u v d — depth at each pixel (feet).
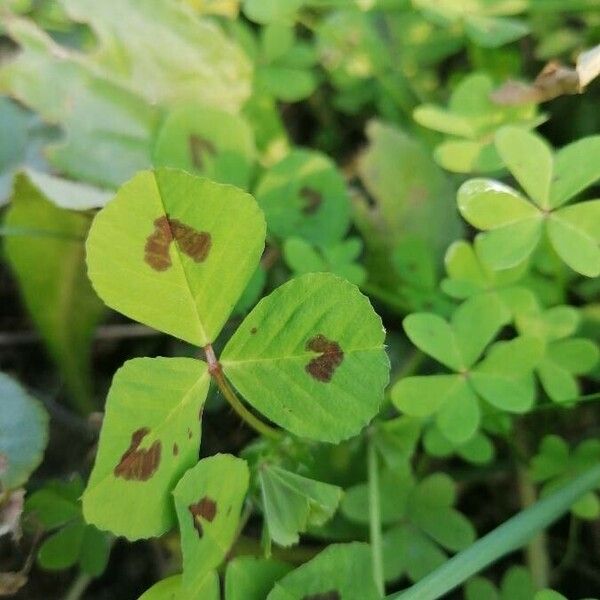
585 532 0.42
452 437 0.34
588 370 0.37
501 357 0.35
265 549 0.30
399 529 0.37
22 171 0.39
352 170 0.50
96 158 0.43
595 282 0.43
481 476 0.43
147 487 0.26
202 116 0.41
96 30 0.44
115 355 0.49
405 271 0.43
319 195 0.42
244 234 0.26
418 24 0.50
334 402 0.27
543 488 0.38
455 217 0.44
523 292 0.38
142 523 0.26
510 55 0.49
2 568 0.37
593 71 0.38
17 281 0.45
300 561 0.39
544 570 0.40
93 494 0.25
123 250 0.26
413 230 0.45
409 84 0.51
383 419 0.40
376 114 0.53
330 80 0.53
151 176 0.25
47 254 0.43
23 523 0.34
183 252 0.26
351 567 0.30
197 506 0.27
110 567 0.43
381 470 0.38
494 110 0.40
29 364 0.49
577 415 0.43
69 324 0.46
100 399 0.47
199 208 0.26
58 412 0.45
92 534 0.35
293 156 0.42
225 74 0.45
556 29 0.49
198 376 0.28
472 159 0.38
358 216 0.45
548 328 0.38
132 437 0.26
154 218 0.25
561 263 0.42
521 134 0.34
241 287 0.28
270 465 0.31
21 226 0.42
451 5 0.45
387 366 0.27
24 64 0.43
